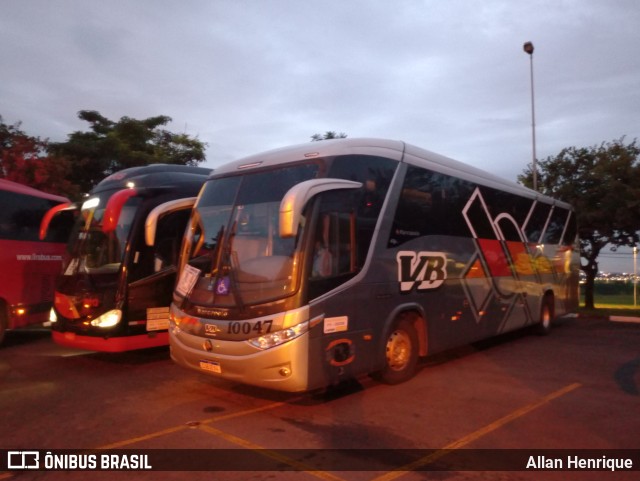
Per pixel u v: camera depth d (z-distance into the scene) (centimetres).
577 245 1548
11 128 1998
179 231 977
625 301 3959
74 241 968
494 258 1072
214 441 570
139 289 905
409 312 830
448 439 585
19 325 1111
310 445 562
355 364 708
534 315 1254
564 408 702
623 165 1823
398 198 809
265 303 643
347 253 709
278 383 634
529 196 1251
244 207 724
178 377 845
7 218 1097
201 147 2817
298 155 734
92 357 995
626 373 904
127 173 1000
